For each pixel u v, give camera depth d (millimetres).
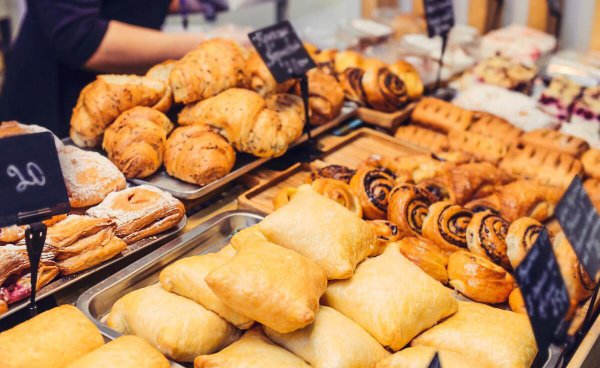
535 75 3492
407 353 1535
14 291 1769
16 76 3379
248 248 1657
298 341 1568
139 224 2055
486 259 2020
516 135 2941
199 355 1607
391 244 1876
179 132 2465
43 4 3021
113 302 1854
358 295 1665
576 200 1630
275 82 2748
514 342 1638
